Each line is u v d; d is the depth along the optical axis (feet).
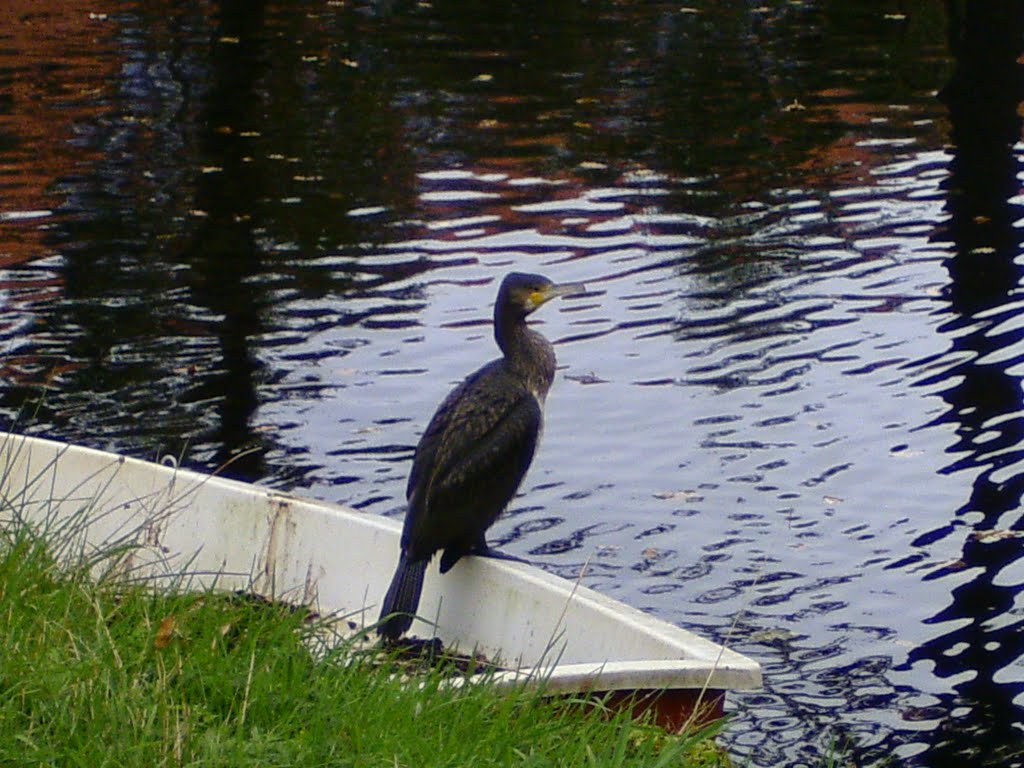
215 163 68.13
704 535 36.73
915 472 39.60
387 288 52.80
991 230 58.54
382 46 91.56
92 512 27.76
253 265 55.21
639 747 20.24
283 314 50.44
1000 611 33.58
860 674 31.42
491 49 91.15
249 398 43.83
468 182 65.21
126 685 18.71
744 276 53.93
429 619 26.53
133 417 42.57
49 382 44.47
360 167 67.51
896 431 41.86
